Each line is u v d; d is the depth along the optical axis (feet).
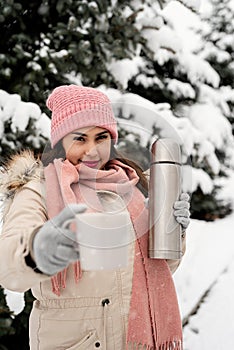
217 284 14.84
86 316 6.71
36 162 7.06
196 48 20.53
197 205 19.54
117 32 16.01
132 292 6.88
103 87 16.93
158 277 7.17
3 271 5.72
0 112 14.42
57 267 5.30
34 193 6.57
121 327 6.79
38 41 15.80
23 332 13.44
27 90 15.07
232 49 20.59
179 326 7.25
